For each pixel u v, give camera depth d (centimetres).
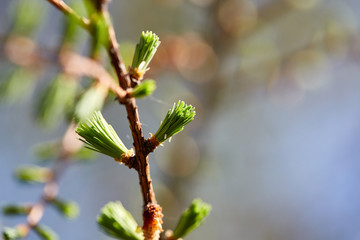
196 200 21
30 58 27
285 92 56
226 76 55
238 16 54
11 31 27
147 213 20
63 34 26
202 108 55
